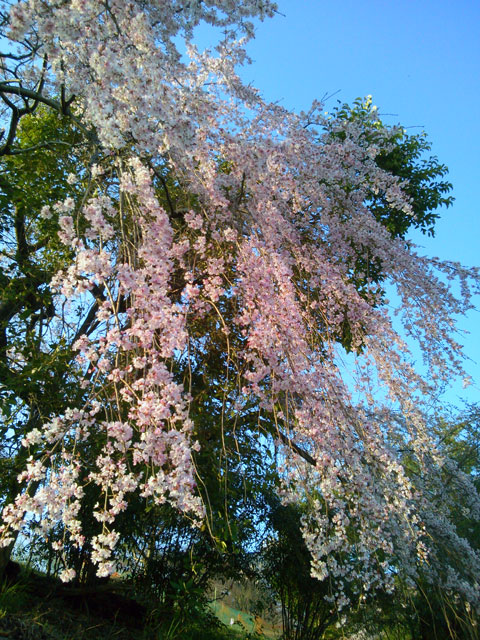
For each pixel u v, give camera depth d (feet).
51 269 15.23
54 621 13.58
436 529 15.49
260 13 11.54
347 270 16.56
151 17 11.23
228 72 13.01
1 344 15.24
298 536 19.52
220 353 15.79
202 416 15.10
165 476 8.22
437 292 14.82
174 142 10.04
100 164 11.71
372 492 12.25
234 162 13.14
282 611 22.12
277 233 13.56
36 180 14.99
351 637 20.94
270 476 16.72
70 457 8.28
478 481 24.09
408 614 19.61
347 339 17.81
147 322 8.87
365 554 11.89
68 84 10.47
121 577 18.45
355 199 16.49
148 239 9.46
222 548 14.33
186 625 16.55
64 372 13.58
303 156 14.44
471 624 15.71
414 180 20.45
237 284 12.63
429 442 14.08
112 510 8.02
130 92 9.34
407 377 13.76
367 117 16.33
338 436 11.84
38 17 8.89
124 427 8.21
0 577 14.32
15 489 12.81
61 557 15.51
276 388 11.41
